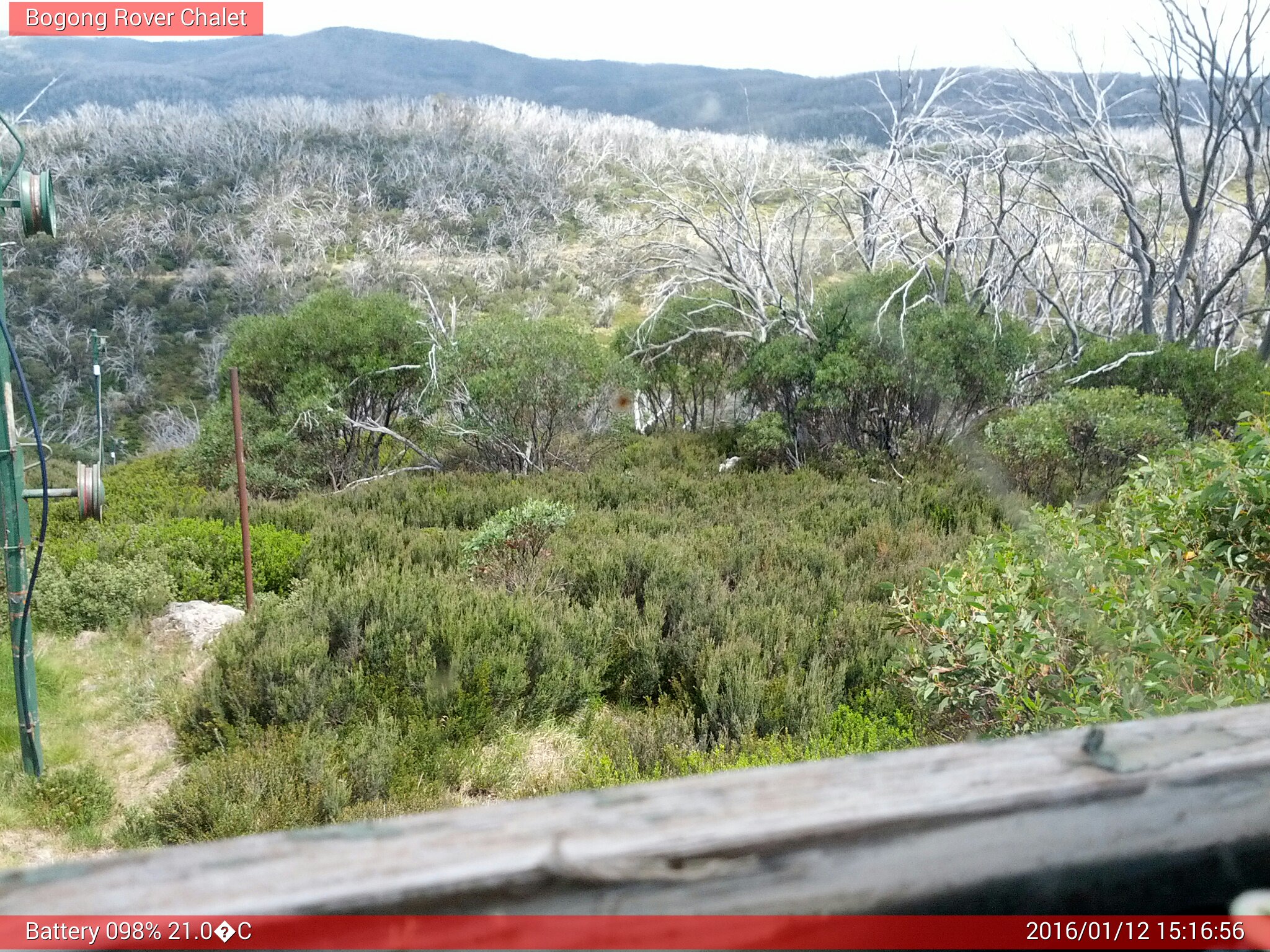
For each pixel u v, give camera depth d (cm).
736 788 38
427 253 5016
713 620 604
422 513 1034
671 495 1069
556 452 1348
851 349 1177
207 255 5300
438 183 5888
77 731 503
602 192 5178
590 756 454
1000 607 309
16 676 441
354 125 7375
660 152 2936
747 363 1340
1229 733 44
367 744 451
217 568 749
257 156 6600
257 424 1342
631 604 633
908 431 1150
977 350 1116
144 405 3931
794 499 1014
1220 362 1148
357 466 1385
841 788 38
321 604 595
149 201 5797
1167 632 249
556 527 810
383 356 1389
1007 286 1477
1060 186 1742
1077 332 1344
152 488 1221
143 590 657
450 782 446
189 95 18712
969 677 343
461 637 536
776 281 1576
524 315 1450
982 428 1114
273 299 4697
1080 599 280
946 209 1556
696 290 1634
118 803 440
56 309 4466
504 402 1260
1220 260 1619
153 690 539
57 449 3222
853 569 715
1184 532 282
